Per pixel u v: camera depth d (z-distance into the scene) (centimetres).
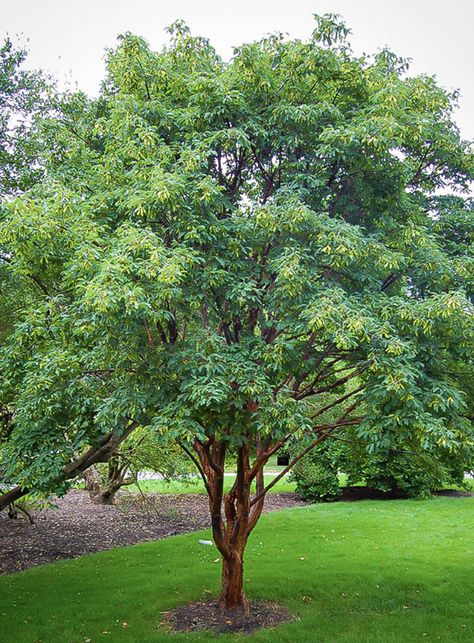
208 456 718
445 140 750
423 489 1755
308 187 689
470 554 1066
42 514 1602
